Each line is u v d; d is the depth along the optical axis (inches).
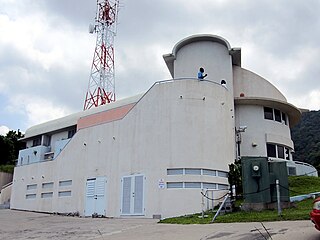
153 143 858.1
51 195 1075.9
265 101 1088.8
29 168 1204.5
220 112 894.4
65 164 1061.8
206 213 723.4
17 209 1195.9
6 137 2069.4
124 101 1161.4
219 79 1091.3
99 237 472.1
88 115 1197.7
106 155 949.2
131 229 553.3
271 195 636.7
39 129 1439.5
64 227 636.1
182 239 400.5
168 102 872.3
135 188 853.8
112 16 1612.9
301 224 441.4
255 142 1062.4
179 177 809.5
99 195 929.5
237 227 466.6
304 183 879.7
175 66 1149.1
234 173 805.9
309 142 2534.5
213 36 1112.2
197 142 837.2
